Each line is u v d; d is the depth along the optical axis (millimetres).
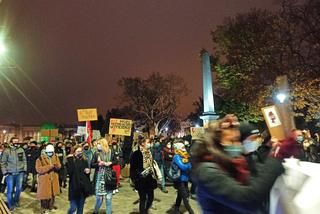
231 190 2238
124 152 19422
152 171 9391
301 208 2299
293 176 2471
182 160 9664
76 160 9219
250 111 30500
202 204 2467
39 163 11117
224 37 29797
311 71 26281
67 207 12164
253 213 2244
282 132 2574
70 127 68000
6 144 12875
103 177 9523
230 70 30422
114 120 17703
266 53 27531
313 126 32406
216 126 2611
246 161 2539
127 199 13477
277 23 27422
